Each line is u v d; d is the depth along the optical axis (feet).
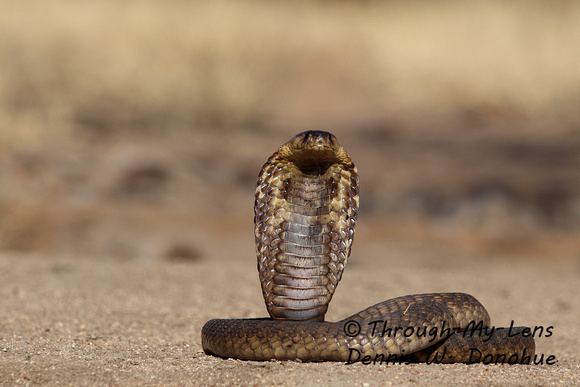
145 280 128.57
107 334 94.22
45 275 128.98
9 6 318.65
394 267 168.04
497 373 74.54
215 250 183.62
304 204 75.82
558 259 188.85
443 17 373.81
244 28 355.15
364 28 380.78
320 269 76.43
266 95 314.35
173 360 77.71
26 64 285.64
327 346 74.49
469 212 219.20
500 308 121.08
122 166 228.22
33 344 86.28
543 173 239.50
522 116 297.33
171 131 268.41
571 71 318.86
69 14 318.86
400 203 223.71
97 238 184.14
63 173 220.64
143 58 301.02
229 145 260.42
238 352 76.38
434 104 312.29
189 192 219.41
